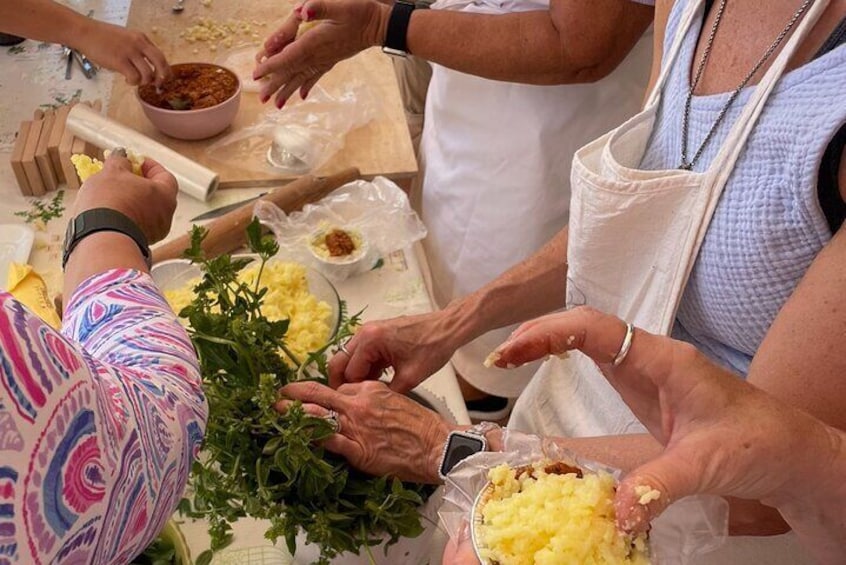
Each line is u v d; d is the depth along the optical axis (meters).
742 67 0.79
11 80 1.62
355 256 1.25
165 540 0.76
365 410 0.85
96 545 0.47
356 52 1.42
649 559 0.57
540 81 1.34
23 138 1.37
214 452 0.79
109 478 0.46
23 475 0.40
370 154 1.52
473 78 1.48
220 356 0.84
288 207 1.32
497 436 0.80
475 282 1.67
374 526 0.80
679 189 0.80
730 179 0.76
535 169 1.49
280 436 0.77
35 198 1.36
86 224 0.71
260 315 0.89
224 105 1.46
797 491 0.61
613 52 1.29
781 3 0.76
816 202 0.68
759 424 0.57
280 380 0.90
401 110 1.63
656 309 0.88
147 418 0.52
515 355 0.65
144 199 0.79
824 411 0.65
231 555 0.90
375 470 0.84
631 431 0.98
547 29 1.28
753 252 0.74
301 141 1.45
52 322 1.04
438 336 1.03
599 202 0.86
